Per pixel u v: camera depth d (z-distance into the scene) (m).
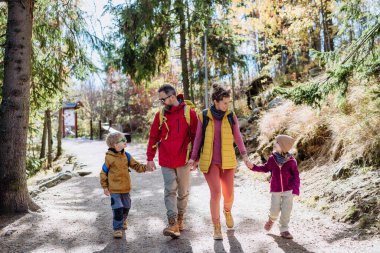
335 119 7.25
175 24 15.56
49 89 8.11
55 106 9.59
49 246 4.38
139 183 8.48
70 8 7.63
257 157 9.52
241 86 20.22
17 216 5.45
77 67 8.09
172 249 4.17
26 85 5.86
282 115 9.33
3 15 7.62
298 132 8.14
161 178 9.00
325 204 5.32
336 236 4.29
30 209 5.74
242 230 4.75
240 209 5.79
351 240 4.11
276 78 15.38
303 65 15.62
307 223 4.83
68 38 7.74
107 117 42.53
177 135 4.50
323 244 4.09
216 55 16.64
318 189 5.94
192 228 4.92
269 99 13.18
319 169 6.75
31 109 8.55
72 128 40.06
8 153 5.66
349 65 5.75
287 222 4.38
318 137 7.46
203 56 17.66
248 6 14.56
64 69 8.38
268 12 13.88
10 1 5.82
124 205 4.80
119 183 4.71
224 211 4.73
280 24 14.26
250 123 12.56
